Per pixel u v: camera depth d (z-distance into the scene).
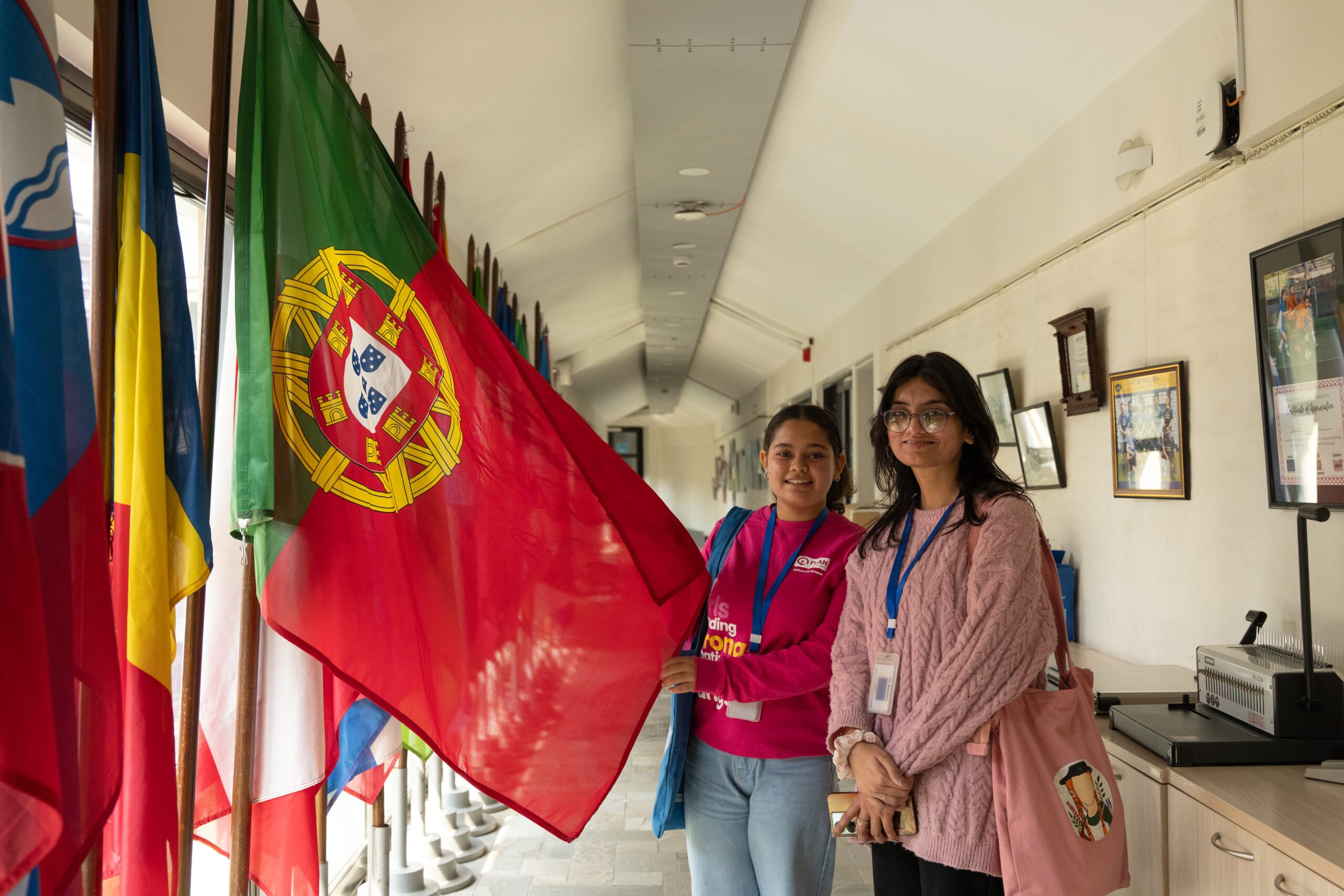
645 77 4.07
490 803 4.16
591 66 3.97
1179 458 2.88
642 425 23.53
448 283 1.77
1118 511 3.32
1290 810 1.64
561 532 1.76
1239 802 1.68
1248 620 2.33
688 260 7.36
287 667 1.89
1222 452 2.69
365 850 3.43
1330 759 1.92
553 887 3.31
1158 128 3.00
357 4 2.68
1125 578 3.27
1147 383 3.04
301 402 1.57
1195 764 1.92
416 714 1.62
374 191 1.71
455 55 3.26
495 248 5.54
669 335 11.19
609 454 1.84
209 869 2.44
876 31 3.71
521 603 1.72
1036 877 1.46
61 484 1.08
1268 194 2.46
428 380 1.70
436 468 1.68
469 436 1.73
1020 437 4.14
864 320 7.18
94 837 1.09
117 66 1.33
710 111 4.45
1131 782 2.06
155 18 1.87
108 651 1.11
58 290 1.09
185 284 1.44
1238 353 2.61
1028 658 1.50
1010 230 4.24
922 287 5.60
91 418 1.12
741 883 1.95
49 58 1.10
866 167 5.00
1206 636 2.77
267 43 1.60
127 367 1.38
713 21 3.59
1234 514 2.63
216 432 1.99
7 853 0.89
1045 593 1.57
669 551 1.81
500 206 4.93
